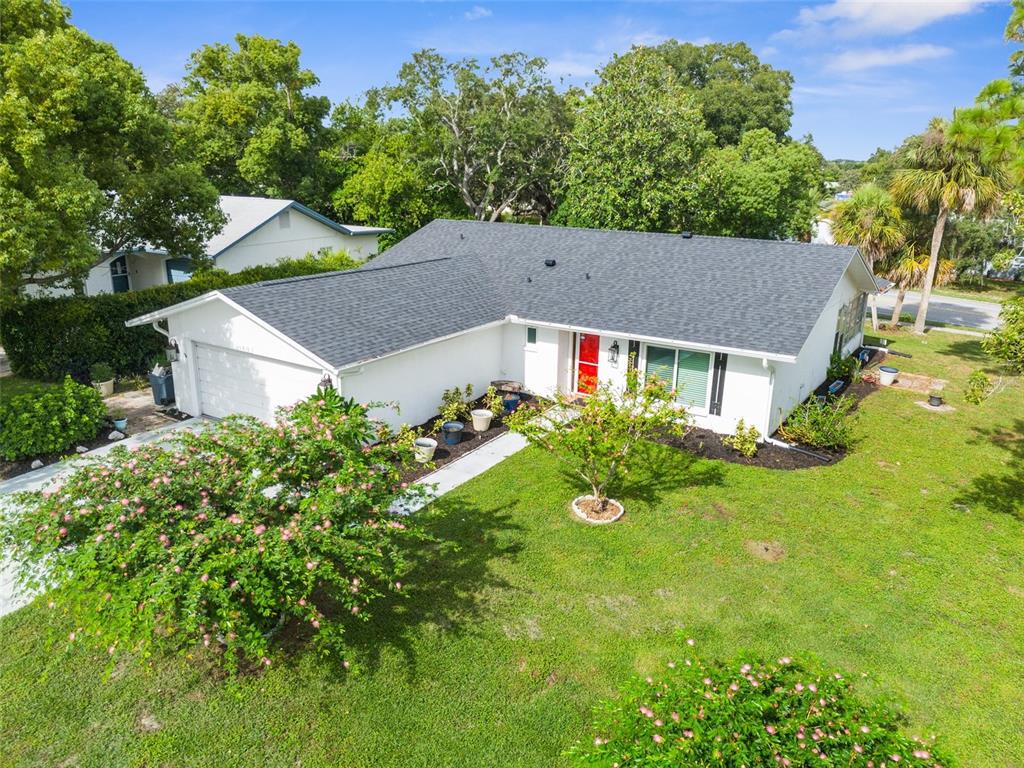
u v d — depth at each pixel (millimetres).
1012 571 9789
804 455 14039
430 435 14938
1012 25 11000
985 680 7605
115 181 18516
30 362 17734
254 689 7324
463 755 6543
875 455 14172
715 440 14781
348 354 13164
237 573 6285
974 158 24469
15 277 15266
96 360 18078
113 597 6160
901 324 30125
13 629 8211
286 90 40750
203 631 6473
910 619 8664
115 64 18453
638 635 8289
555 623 8492
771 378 14219
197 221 21141
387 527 7531
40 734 6691
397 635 8211
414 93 41031
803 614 8734
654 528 10891
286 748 6582
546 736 6781
